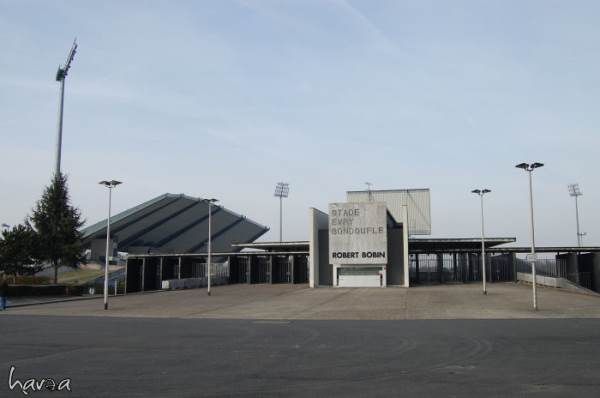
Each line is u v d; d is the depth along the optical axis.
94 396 10.00
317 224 60.78
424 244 63.56
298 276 69.50
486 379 11.29
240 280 72.88
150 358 14.42
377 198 82.12
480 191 44.81
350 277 57.22
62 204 60.12
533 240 31.56
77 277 75.75
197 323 25.45
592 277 60.41
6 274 57.84
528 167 32.19
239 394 10.05
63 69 85.88
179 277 68.62
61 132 86.69
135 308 35.88
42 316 30.14
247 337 19.27
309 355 14.73
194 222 125.81
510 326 22.23
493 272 66.50
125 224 110.81
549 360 13.55
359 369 12.54
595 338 17.89
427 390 10.30
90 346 16.95
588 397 9.70
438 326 22.64
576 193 100.19
